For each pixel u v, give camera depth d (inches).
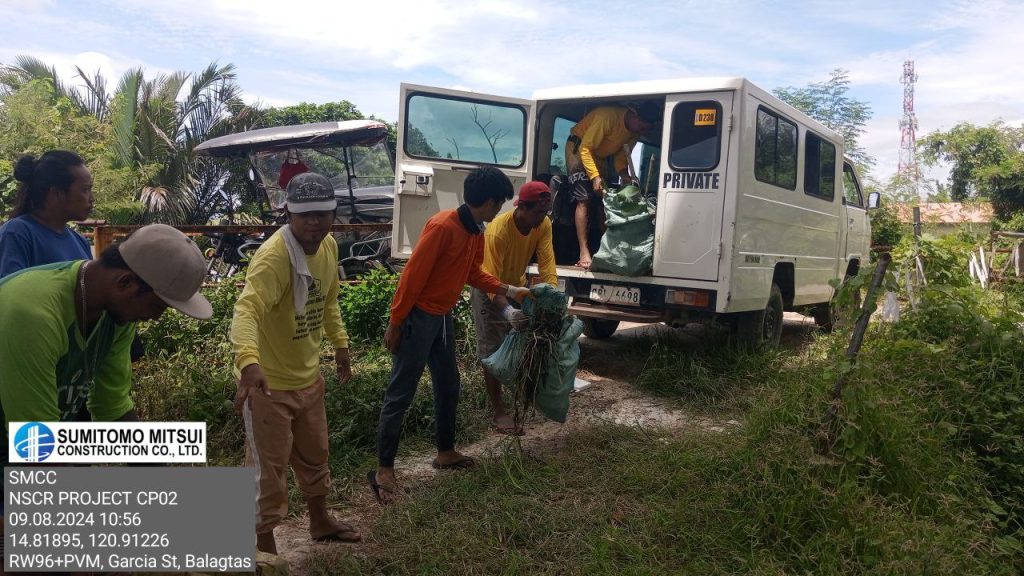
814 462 133.7
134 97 608.4
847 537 120.8
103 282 75.7
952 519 132.6
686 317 235.5
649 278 232.7
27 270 75.2
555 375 159.5
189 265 76.7
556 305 158.9
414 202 251.8
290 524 137.8
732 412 203.8
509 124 258.7
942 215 908.0
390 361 229.5
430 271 138.7
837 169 322.3
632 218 231.8
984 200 922.7
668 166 228.7
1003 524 141.9
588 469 158.2
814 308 335.6
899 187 854.5
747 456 145.9
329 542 128.5
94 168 542.6
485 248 173.8
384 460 148.5
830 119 831.1
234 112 660.1
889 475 140.1
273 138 363.6
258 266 103.4
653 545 125.1
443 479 152.8
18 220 118.2
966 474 149.7
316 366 116.0
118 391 90.7
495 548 124.0
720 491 138.6
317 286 112.0
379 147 401.7
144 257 74.9
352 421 175.8
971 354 185.6
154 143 607.5
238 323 99.3
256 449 108.7
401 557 121.4
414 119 249.0
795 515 127.0
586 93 245.4
